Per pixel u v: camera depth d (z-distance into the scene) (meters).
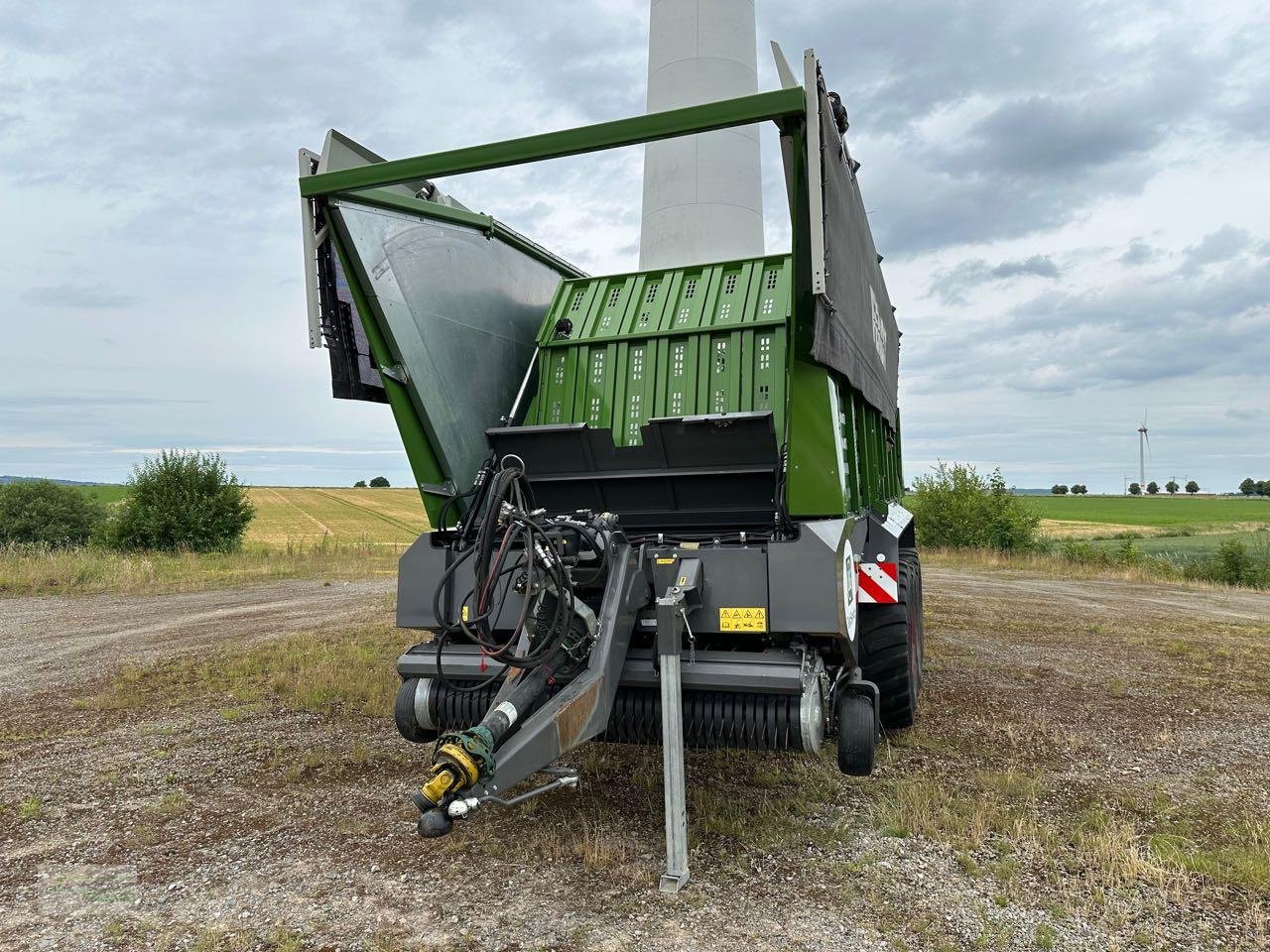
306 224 3.87
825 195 3.25
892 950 2.71
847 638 3.41
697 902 3.04
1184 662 7.89
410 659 3.85
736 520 4.45
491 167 3.66
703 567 3.53
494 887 3.18
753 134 8.80
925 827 3.70
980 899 3.07
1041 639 9.27
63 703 6.23
